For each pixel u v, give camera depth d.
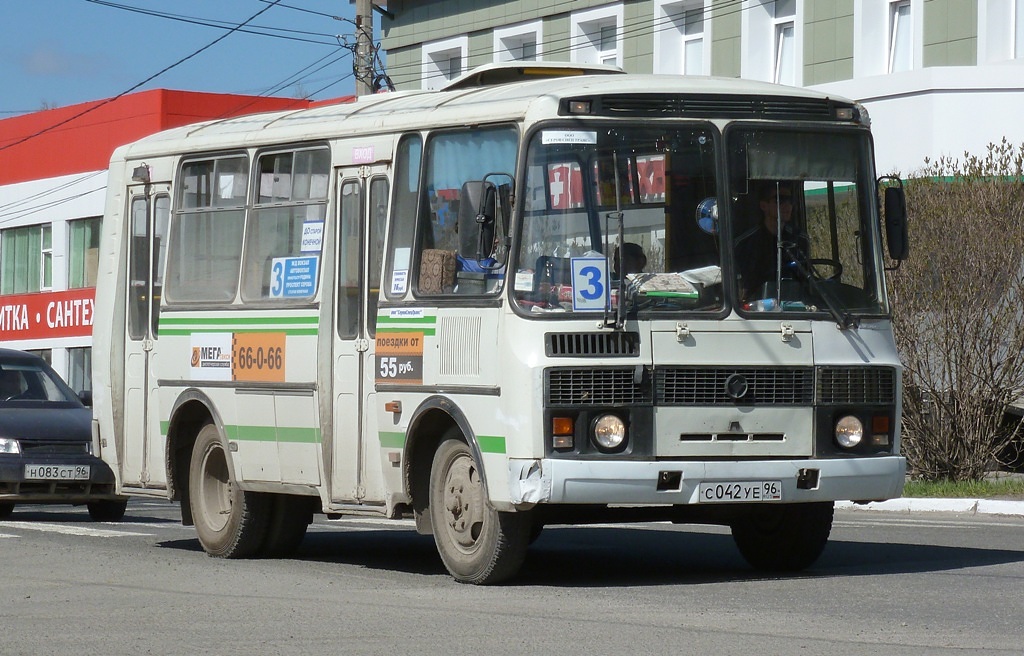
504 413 11.95
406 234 13.25
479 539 12.50
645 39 34.56
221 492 15.63
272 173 14.95
